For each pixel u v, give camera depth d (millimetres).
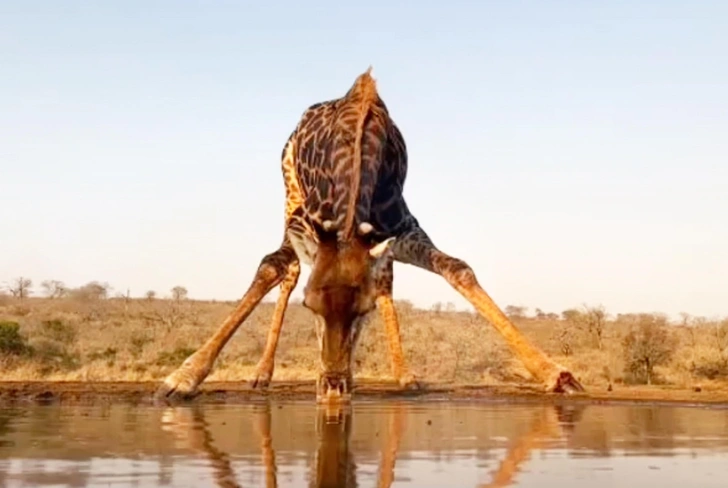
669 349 27219
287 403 9547
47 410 8312
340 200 9734
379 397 10805
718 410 8961
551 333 38812
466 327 36938
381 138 10367
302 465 4855
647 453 5504
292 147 12711
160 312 49031
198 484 4219
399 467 4828
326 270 8156
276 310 13156
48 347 26188
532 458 5238
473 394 11227
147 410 8414
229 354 27109
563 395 10641
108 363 23547
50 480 4289
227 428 6789
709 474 4691
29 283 64688
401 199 11039
